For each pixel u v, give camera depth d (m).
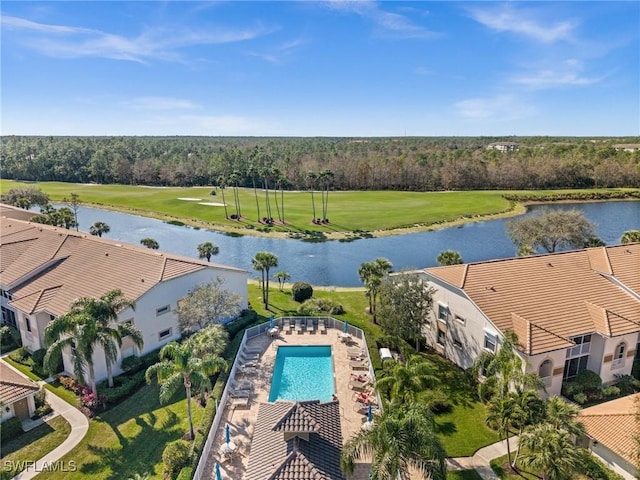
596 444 23.73
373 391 29.77
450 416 27.78
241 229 89.12
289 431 19.78
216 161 158.62
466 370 32.69
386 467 18.02
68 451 25.00
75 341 29.47
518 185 142.38
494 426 25.97
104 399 29.25
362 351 35.22
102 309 29.09
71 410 28.86
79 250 43.88
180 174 156.12
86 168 165.38
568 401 29.14
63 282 38.66
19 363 35.12
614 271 35.75
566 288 33.72
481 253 73.75
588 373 30.39
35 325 34.84
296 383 31.88
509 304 31.34
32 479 22.94
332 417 22.27
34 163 165.62
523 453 22.59
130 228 92.75
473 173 142.88
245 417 27.33
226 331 36.16
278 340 37.34
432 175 144.25
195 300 35.28
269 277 60.06
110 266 39.62
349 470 19.11
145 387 31.50
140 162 163.62
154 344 35.91
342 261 69.19
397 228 89.94
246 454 24.05
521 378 25.39
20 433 26.62
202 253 57.47
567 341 28.59
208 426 25.31
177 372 24.91
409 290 34.44
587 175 142.62
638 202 122.88
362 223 93.31
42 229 50.62
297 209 107.06
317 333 38.72
